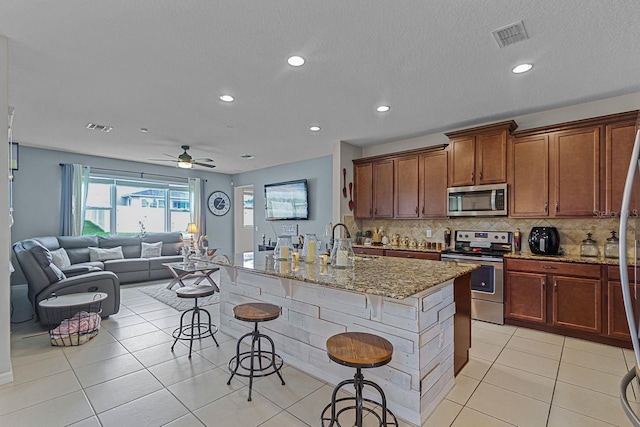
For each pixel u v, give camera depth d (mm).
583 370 2537
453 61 2512
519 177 3664
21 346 2986
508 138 3750
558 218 3564
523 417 1956
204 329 3461
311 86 2986
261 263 2848
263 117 3883
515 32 2117
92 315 3318
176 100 3338
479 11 1905
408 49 2336
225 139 4941
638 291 1081
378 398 2066
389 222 5266
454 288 2398
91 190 6430
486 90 3074
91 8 1893
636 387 1067
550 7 1859
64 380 2373
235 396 2176
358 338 1818
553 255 3518
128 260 5785
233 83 2924
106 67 2623
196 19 1997
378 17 1973
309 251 2818
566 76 2766
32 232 5512
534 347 2973
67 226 5801
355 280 2033
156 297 4812
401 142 5027
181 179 7656
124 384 2320
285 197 6922
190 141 5062
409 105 3473
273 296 2840
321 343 2422
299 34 2158
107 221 6641
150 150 5719
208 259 3184
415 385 1898
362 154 5543
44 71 2689
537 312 3369
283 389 2271
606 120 3125
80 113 3730
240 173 8398
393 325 2002
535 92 3113
